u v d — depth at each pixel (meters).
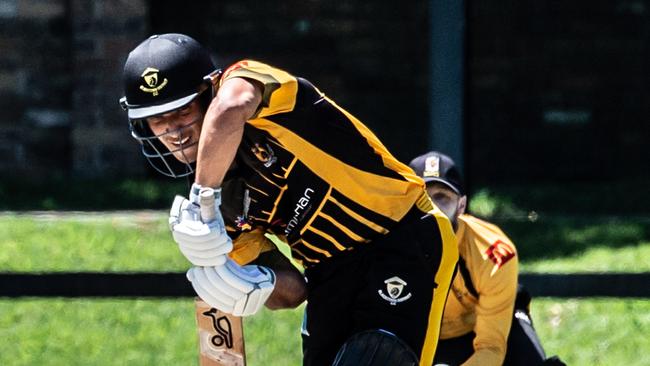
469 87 23.08
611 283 20.34
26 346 27.64
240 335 16.36
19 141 42.91
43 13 42.78
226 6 43.56
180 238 13.83
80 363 26.89
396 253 15.72
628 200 39.34
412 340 15.59
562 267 31.14
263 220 15.80
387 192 15.66
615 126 44.22
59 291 20.64
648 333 27.97
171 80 14.38
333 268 15.85
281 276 16.53
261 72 14.45
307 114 14.95
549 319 28.83
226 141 13.83
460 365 19.45
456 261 16.23
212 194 13.75
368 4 43.88
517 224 35.16
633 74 44.16
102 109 42.12
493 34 43.97
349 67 43.94
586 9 43.97
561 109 44.12
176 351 27.36
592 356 26.98
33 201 38.12
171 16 43.44
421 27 43.94
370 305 15.67
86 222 34.84
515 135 44.06
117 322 28.78
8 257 31.53
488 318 19.33
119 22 42.03
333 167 15.27
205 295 14.22
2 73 42.78
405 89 44.06
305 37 43.84
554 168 44.22
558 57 44.03
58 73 42.91
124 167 42.19
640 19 44.03
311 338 16.17
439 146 22.94
